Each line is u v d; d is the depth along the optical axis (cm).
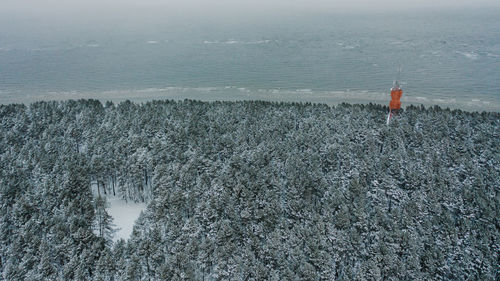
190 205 8469
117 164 9675
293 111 13425
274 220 7881
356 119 12450
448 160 10000
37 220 7831
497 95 19700
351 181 8750
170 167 9462
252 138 11006
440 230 7650
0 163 9675
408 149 10531
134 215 9206
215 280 6969
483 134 11306
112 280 6850
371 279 6669
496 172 9381
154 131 11556
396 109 12769
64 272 6756
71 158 10000
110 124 11812
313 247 7031
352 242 7319
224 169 9631
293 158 9762
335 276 7200
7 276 6650
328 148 10200
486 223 7906
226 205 8269
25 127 12012
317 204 8538
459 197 8344
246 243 7425
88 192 9012
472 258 7031
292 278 6456
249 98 19988
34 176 9312
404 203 8438
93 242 7456
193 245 7212
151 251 7106
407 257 7112
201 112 13462
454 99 19300
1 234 7544
